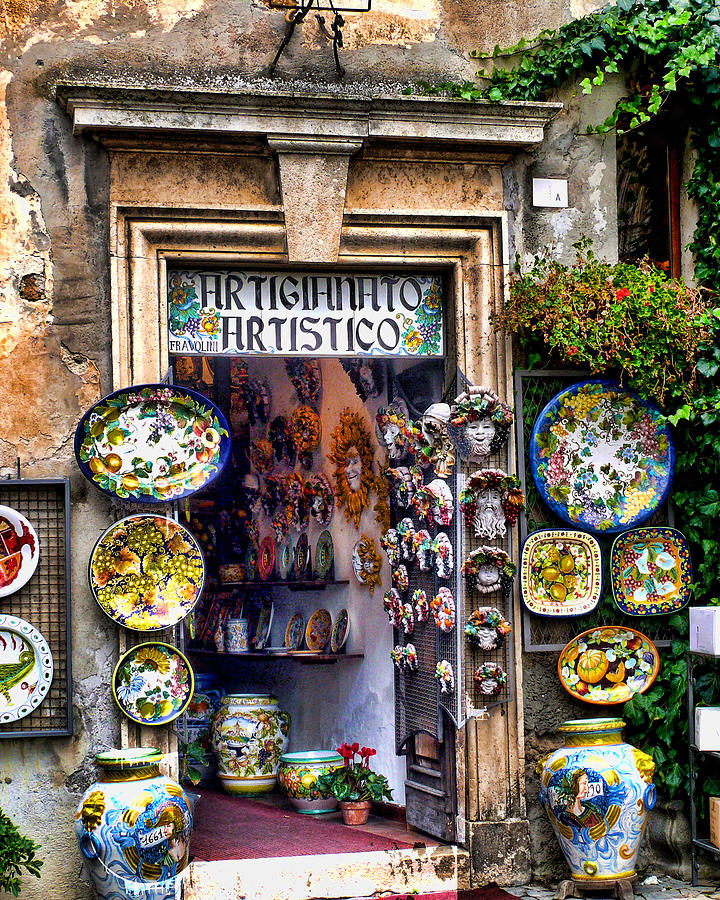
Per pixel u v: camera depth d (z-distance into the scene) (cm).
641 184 620
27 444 523
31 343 526
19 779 512
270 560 851
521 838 561
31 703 511
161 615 526
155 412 535
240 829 634
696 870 556
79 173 533
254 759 747
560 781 530
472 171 578
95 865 484
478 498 561
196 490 534
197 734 798
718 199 594
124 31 542
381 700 686
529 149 584
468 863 556
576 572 578
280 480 835
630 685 579
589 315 562
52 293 529
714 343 578
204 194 545
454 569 560
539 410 580
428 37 579
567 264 589
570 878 544
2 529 518
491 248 578
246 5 555
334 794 661
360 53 570
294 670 820
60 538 523
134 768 493
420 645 596
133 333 535
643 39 591
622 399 582
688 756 576
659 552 586
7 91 528
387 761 675
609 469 582
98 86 512
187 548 533
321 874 543
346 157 552
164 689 527
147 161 540
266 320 565
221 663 880
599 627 576
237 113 532
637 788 527
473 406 555
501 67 586
